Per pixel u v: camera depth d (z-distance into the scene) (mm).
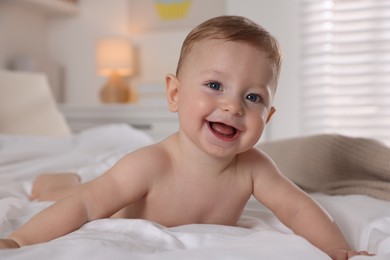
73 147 1926
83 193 767
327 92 2854
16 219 866
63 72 3613
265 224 856
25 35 3391
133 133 2189
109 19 3549
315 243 761
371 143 1193
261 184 845
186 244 651
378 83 2773
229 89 743
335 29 2830
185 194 825
